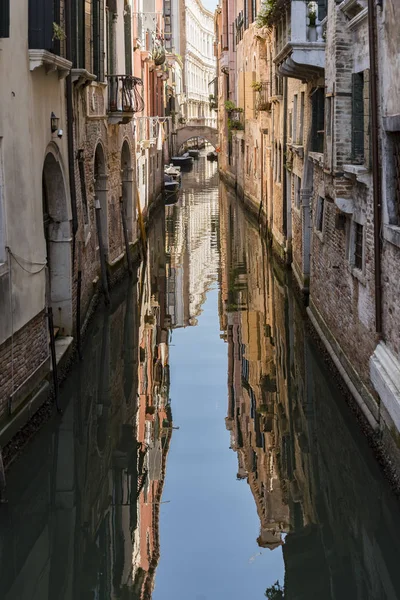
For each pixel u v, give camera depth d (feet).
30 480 34.22
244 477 35.45
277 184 80.74
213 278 76.13
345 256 41.19
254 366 49.29
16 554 29.19
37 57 36.78
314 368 46.98
